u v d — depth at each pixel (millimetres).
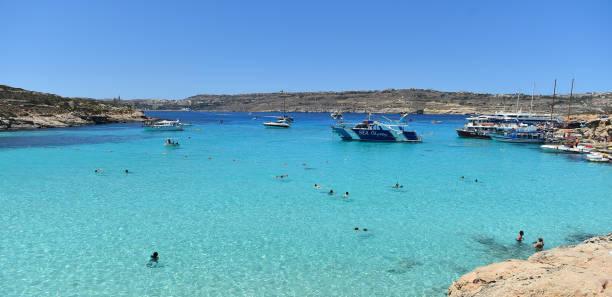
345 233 22766
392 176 39750
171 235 22141
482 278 14484
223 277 17266
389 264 18719
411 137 72188
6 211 26078
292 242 21328
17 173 39094
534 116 100625
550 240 22062
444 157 53844
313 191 32875
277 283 16781
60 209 26703
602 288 11438
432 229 23562
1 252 19438
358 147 65188
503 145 69250
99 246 20422
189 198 30141
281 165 46062
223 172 41219
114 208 27156
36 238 21344
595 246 16234
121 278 17031
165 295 15711
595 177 39906
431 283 16922
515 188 34531
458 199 30562
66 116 109188
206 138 80438
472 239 22000
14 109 100125
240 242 21234
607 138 64625
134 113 139875
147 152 56250
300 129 112688
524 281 12914
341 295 15859
